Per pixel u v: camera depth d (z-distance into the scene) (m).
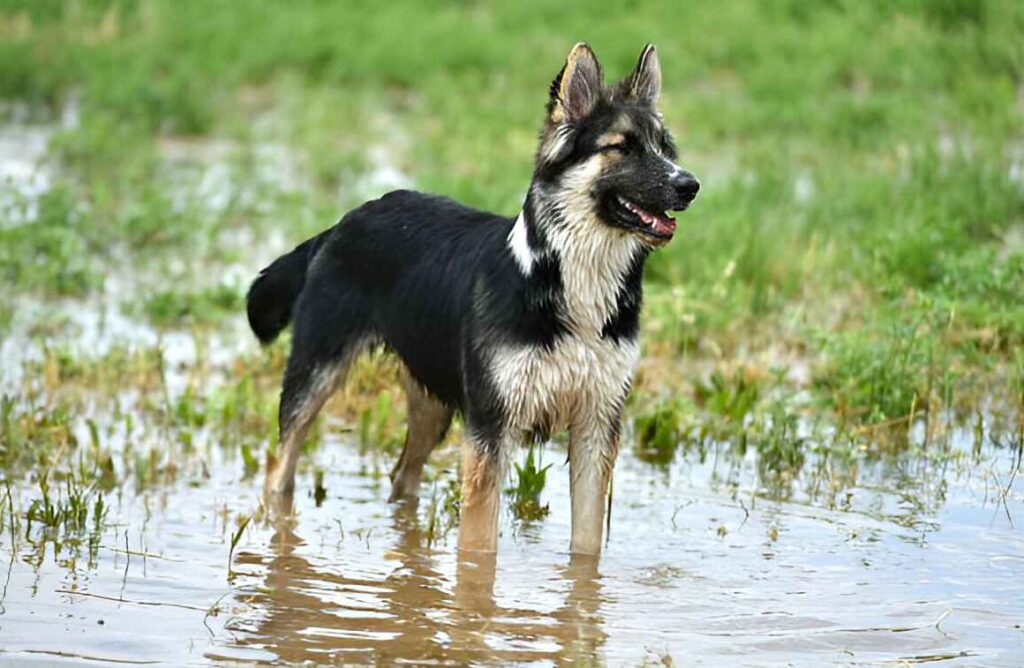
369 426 13.31
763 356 15.16
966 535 10.80
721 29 30.92
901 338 14.04
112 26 33.19
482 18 34.44
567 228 9.80
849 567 10.18
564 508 11.66
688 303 15.80
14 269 17.92
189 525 10.92
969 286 15.55
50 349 15.00
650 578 10.00
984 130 22.92
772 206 19.98
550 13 33.59
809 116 25.41
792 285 16.94
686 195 9.70
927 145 21.00
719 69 29.78
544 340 9.89
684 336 15.37
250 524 11.00
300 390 11.64
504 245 10.12
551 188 9.85
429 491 12.05
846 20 30.31
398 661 8.44
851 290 16.88
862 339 14.22
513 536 10.94
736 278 16.97
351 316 11.47
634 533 10.94
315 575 9.95
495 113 26.88
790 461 12.41
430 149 24.28
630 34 30.91
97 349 15.41
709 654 8.63
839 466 12.45
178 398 13.59
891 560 10.30
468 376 10.20
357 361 11.72
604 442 10.37
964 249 17.22
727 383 14.23
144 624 8.89
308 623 9.03
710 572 10.11
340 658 8.46
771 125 25.45
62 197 20.08
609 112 9.92
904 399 13.36
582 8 33.59
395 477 11.89
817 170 22.20
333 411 14.01
